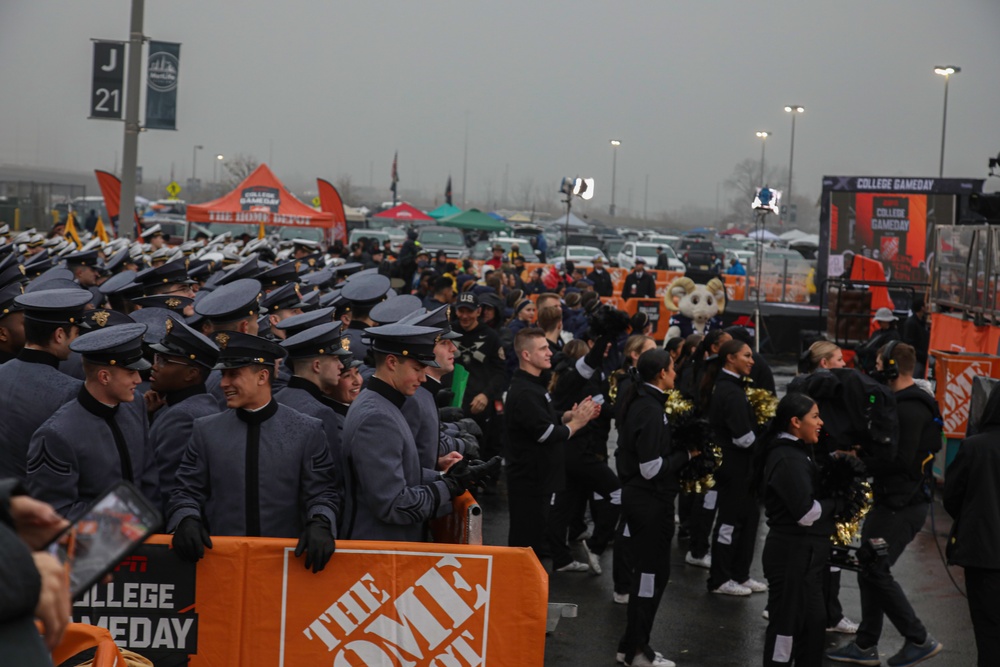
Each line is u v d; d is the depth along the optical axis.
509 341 12.49
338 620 4.25
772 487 5.85
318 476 4.44
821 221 23.92
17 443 4.82
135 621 4.17
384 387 4.58
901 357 7.27
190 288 7.98
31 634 1.97
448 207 51.16
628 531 6.68
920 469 7.11
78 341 4.35
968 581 5.81
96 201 55.00
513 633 4.30
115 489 2.43
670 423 6.48
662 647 6.89
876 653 6.77
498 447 10.74
